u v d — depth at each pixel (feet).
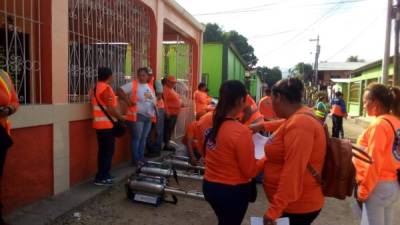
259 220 7.59
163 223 14.34
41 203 14.64
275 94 7.82
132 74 23.36
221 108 8.54
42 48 14.98
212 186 8.66
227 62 61.87
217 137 8.51
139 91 21.11
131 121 20.75
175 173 16.98
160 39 26.50
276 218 7.07
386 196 8.98
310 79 182.60
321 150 7.43
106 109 17.15
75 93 17.37
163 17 27.27
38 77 15.05
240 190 8.58
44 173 14.92
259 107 24.90
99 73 17.21
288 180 7.03
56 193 15.70
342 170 7.48
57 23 15.21
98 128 17.10
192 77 39.55
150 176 16.66
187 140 16.63
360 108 80.59
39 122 14.25
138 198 16.17
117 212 15.15
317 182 7.55
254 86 135.03
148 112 21.42
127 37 22.57
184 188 19.04
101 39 19.63
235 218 8.77
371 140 8.81
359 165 8.96
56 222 13.55
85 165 17.92
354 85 87.66
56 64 15.24
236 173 8.51
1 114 11.02
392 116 9.11
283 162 7.66
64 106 15.79
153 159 23.76
